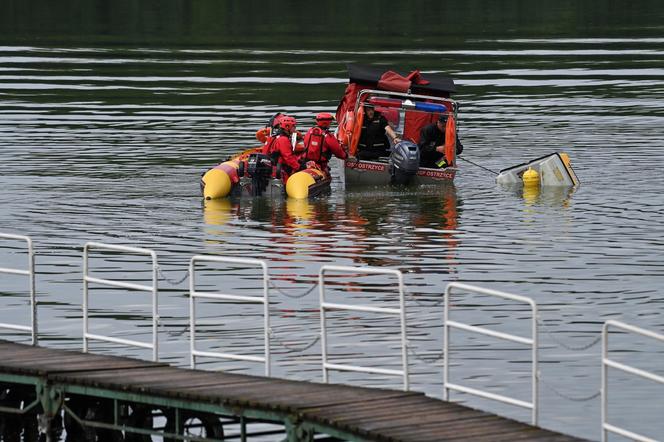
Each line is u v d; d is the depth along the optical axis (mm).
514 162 61156
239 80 85188
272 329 34625
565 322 35156
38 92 81000
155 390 25297
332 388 25625
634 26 113438
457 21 117625
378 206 51500
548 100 77312
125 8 129125
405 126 58375
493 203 52250
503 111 74125
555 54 96125
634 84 82438
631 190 54594
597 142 65250
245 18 121188
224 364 31859
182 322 35500
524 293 38219
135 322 35719
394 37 106188
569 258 42656
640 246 44375
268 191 53562
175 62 93688
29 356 28203
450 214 50000
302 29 112250
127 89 82188
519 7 129000
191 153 62875
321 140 54375
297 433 23969
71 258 43094
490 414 23953
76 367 27141
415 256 42969
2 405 29297
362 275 40438
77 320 35969
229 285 39469
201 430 28734
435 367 31578
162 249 44188
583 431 27719
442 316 35750
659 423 28031
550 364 31703
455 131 56500
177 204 51719
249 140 66062
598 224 48094
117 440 28469
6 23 118000
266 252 43562
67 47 101562
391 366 31594
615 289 38625
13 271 29859
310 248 44125
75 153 62969
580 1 134000
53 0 135375
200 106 76125
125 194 53656
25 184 55562
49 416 26656
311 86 82250
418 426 23094
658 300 37312
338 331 34375
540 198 53281
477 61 92562
